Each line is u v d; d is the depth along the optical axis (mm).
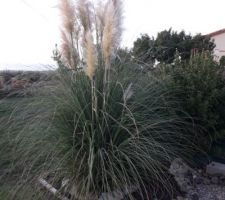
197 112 3934
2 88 5109
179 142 3678
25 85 4211
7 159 3650
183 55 7410
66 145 3080
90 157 2801
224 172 3551
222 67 4316
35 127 3266
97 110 3104
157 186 3045
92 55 3045
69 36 3596
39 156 3096
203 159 3871
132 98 3396
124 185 2824
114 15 3305
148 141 3031
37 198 2963
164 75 4180
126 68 3719
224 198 3027
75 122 3113
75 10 3584
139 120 3234
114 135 3094
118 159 2869
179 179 3223
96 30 3594
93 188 2938
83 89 3320
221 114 3990
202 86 3979
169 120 3410
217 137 3912
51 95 3473
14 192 3076
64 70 3586
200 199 3000
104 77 3268
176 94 4031
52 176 3133
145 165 2926
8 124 3676
